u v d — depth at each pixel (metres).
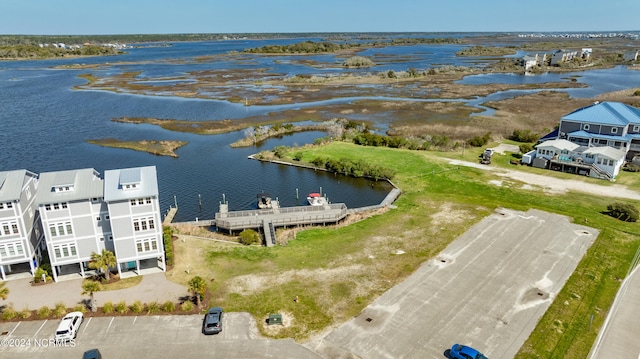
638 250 57.19
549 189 80.25
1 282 50.03
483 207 71.06
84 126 131.25
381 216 69.19
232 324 42.56
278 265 53.94
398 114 144.75
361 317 43.50
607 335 41.03
